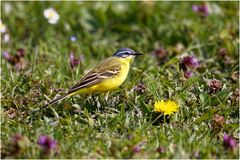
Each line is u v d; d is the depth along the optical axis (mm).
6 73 14453
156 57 16844
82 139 10961
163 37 18516
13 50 17484
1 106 12766
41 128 11289
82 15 19391
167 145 10859
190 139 10953
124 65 13641
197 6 18938
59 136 11055
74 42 17859
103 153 10531
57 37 18562
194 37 17922
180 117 12164
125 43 18359
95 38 18562
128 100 12719
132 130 11531
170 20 19109
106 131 11406
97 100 12969
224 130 11680
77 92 12688
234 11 19234
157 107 12031
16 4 19406
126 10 19672
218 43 17109
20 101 12922
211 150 10711
